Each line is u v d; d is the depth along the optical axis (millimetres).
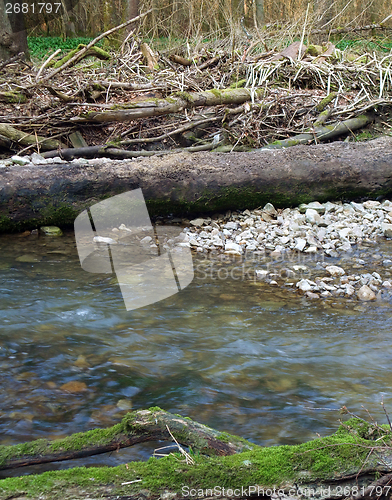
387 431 1696
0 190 4605
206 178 5125
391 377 2488
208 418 2146
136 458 1859
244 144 6750
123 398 2305
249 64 7953
